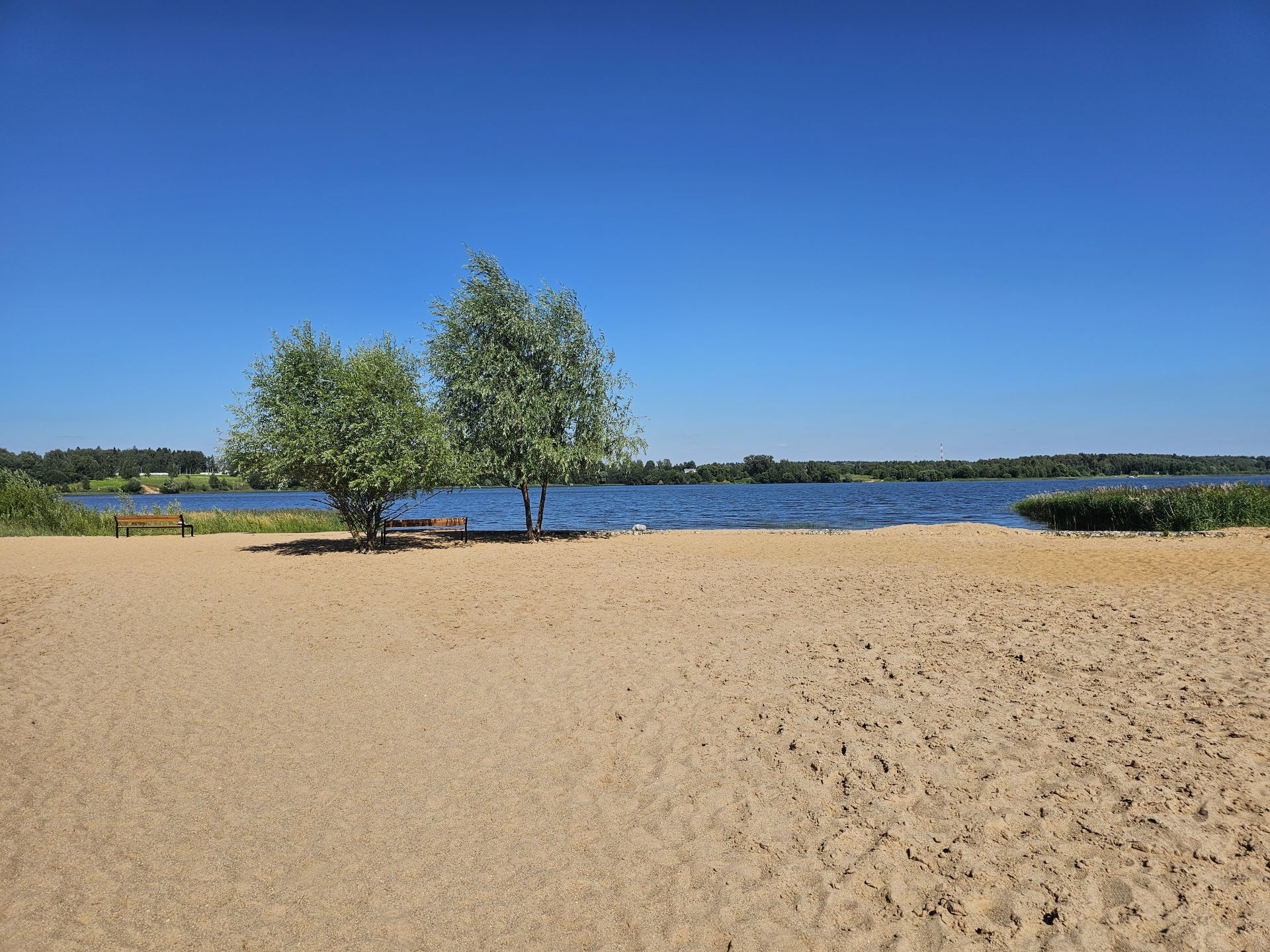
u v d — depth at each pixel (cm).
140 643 974
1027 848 408
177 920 392
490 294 2194
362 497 1908
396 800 523
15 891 424
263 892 417
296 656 902
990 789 476
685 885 403
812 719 621
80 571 1572
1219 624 905
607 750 590
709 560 1748
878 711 629
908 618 995
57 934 383
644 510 5434
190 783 561
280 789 546
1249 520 2458
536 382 2152
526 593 1286
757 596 1209
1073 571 1448
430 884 419
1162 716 584
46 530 2562
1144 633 866
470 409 2219
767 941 353
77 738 654
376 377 1873
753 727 615
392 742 631
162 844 473
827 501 6656
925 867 400
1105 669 718
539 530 2381
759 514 4669
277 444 1783
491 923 381
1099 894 362
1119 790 462
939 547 1972
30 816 512
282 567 1647
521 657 871
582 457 2181
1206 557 1619
